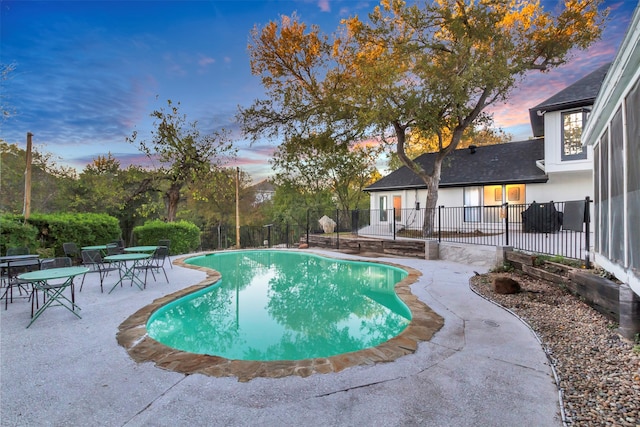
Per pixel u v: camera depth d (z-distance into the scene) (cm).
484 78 1195
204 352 459
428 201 1489
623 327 388
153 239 1413
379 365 341
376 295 802
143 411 261
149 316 533
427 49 1371
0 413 258
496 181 1573
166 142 1883
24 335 437
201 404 271
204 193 2094
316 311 670
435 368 332
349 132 1590
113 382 308
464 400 272
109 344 405
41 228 1039
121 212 2158
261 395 284
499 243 1105
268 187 3497
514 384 297
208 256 1438
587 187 1395
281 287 898
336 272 1098
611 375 303
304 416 253
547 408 258
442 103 1291
